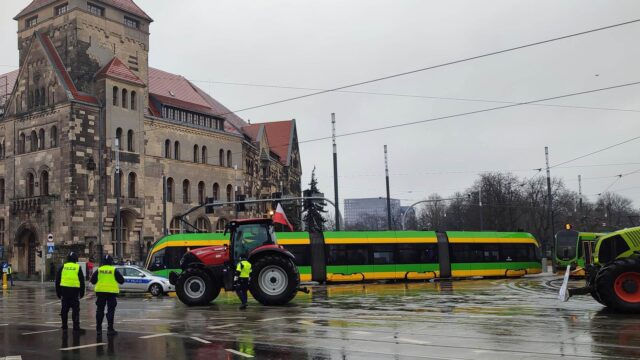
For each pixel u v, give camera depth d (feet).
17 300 97.09
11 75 225.76
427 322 53.16
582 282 124.77
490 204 304.09
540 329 47.37
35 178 181.88
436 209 449.89
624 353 37.17
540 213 312.50
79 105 175.22
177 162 204.64
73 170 171.73
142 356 38.86
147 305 81.00
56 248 171.94
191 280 75.36
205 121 223.71
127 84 188.75
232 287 74.79
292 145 337.93
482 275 142.51
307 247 130.00
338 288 109.91
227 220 226.58
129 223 186.29
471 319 54.75
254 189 258.37
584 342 41.06
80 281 53.31
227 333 48.39
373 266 132.98
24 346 43.78
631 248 61.87
